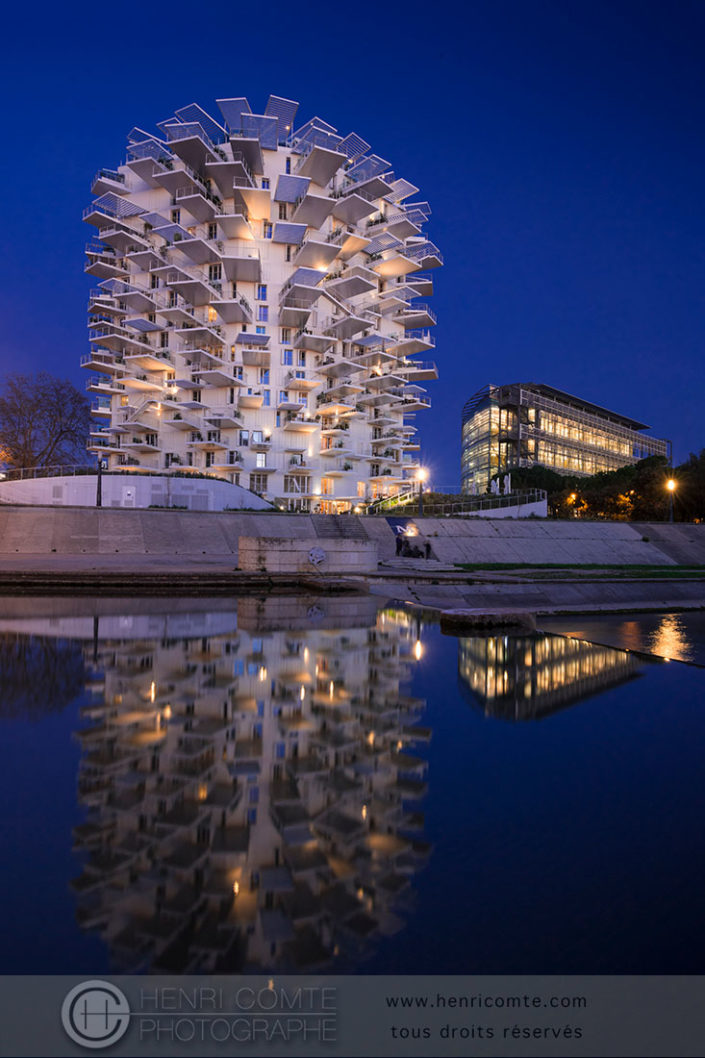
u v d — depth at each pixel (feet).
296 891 7.22
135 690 17.71
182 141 162.30
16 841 8.23
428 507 172.86
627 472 235.61
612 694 19.24
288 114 187.62
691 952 6.31
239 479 175.42
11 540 101.50
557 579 81.92
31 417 174.19
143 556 99.66
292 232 173.27
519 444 302.86
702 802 10.36
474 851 8.38
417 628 33.88
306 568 75.41
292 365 181.16
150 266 184.44
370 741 13.30
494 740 13.70
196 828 8.74
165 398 181.78
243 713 15.34
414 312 213.66
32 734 13.33
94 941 6.33
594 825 9.36
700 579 89.35
